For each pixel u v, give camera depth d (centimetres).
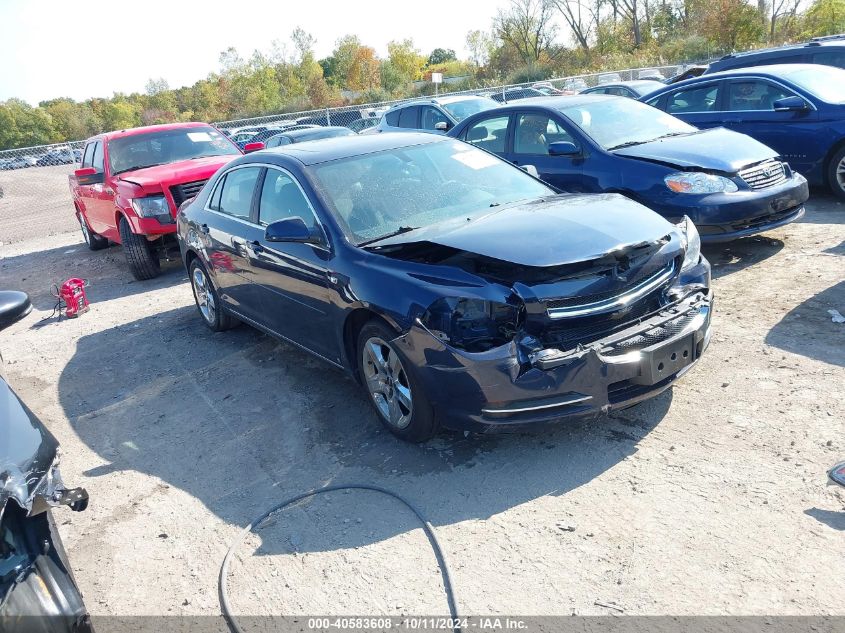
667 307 380
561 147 697
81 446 464
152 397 527
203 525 358
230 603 297
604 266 355
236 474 402
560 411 346
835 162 813
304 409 471
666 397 418
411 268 379
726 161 627
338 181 459
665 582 274
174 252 915
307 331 471
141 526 363
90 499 396
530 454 379
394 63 7119
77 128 8625
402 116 1383
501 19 5175
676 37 4259
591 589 276
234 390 518
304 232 422
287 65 5953
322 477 385
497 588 284
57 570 230
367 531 333
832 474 306
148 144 970
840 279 565
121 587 318
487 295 345
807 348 453
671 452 361
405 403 391
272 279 487
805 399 392
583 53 5141
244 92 5731
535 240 359
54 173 3091
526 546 306
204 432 459
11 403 253
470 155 514
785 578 268
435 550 312
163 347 634
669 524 307
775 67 902
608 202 422
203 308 664
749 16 3422
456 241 371
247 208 531
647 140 704
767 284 580
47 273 1042
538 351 340
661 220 400
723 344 478
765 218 636
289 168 480
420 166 486
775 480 326
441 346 349
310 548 326
